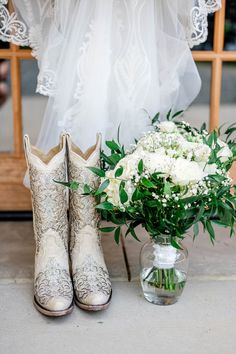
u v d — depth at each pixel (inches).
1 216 79.5
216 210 54.1
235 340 52.5
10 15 63.4
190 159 53.7
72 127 65.9
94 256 60.4
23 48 75.1
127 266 66.2
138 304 58.7
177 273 57.7
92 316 56.3
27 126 145.3
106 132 67.3
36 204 60.1
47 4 62.9
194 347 51.4
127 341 52.4
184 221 54.2
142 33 63.0
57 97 64.6
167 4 63.6
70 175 61.0
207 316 56.5
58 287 56.6
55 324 55.0
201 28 63.7
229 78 251.4
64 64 63.4
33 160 58.8
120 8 62.2
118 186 53.4
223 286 62.2
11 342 52.0
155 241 56.6
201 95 207.3
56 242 60.4
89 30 62.4
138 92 64.9
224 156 56.1
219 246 71.4
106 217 57.2
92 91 64.1
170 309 57.7
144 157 52.7
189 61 66.9
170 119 68.1
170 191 50.9
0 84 168.9
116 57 63.9
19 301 59.1
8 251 69.9
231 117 167.9
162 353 50.6
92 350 51.0
